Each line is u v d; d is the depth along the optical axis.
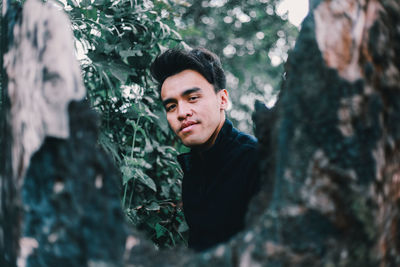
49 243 0.76
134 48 1.75
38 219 0.77
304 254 0.74
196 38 4.57
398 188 0.83
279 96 1.02
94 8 1.69
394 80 0.81
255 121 1.09
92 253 0.75
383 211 0.79
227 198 1.35
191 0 4.63
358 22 0.79
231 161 1.39
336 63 0.77
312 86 0.78
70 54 0.79
